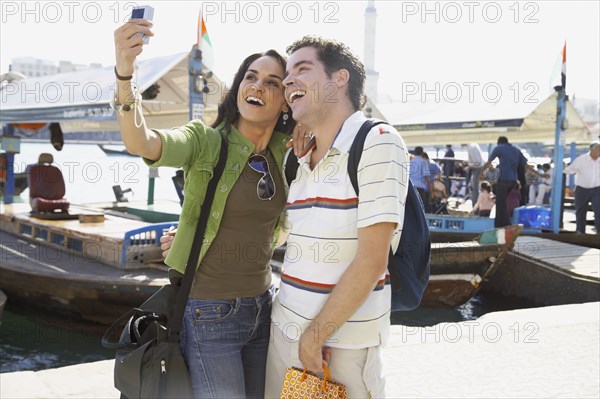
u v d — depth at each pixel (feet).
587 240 35.94
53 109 34.73
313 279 6.31
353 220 6.09
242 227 6.80
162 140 6.22
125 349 6.57
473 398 11.48
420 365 13.12
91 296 21.08
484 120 40.11
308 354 6.01
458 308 27.71
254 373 7.19
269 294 7.27
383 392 6.53
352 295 5.83
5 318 23.43
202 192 6.70
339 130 6.26
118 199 47.65
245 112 6.84
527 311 17.43
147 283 20.36
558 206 37.83
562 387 12.01
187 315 6.73
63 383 11.74
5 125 42.50
